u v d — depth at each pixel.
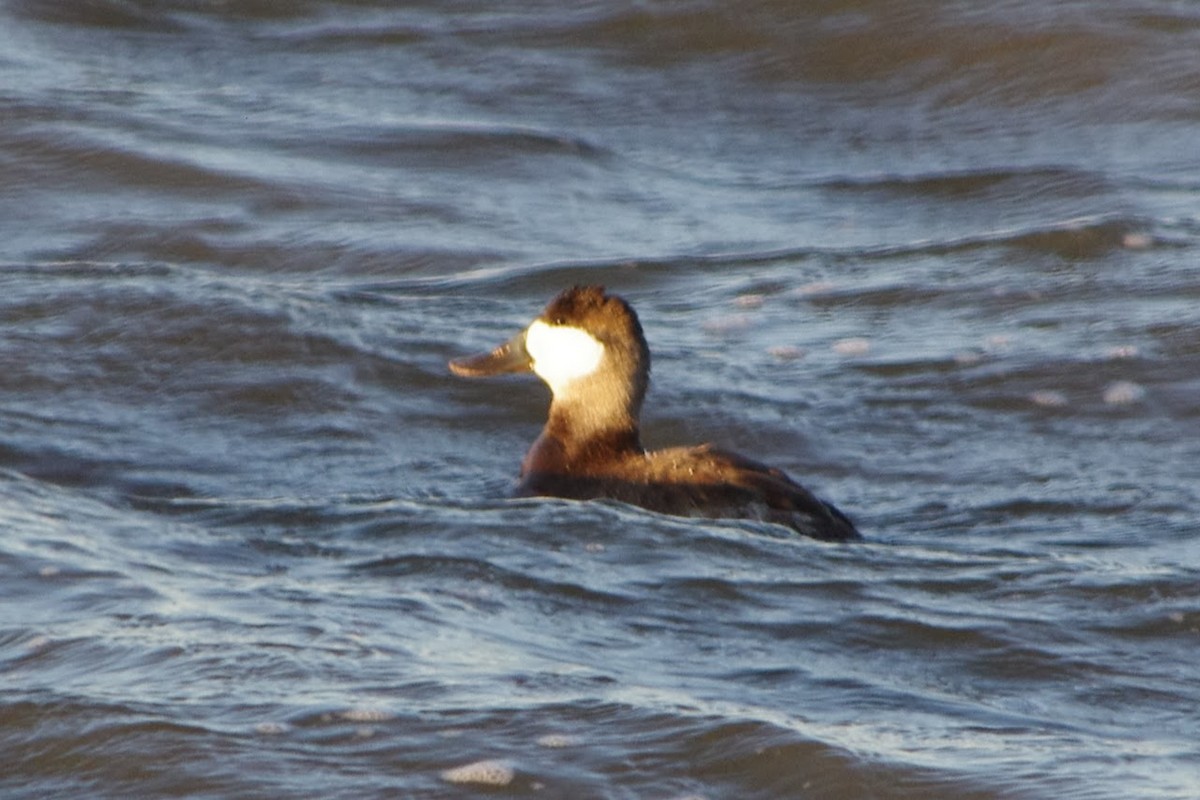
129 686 7.96
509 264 18.52
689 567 9.95
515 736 7.61
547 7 26.28
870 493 13.39
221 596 9.12
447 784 7.25
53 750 7.46
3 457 13.41
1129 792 7.38
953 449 14.21
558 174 21.41
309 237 19.02
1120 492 13.28
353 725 7.66
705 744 7.61
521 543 10.20
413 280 18.05
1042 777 7.51
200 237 18.94
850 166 22.36
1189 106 23.08
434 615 9.02
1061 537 12.13
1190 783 7.52
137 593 9.08
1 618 8.69
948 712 8.27
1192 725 8.41
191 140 21.30
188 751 7.42
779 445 14.23
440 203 20.17
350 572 9.69
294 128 22.11
